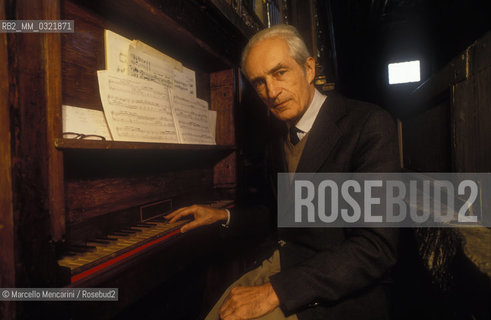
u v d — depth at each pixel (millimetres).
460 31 5730
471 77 980
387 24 7688
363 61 8328
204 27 1717
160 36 1559
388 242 876
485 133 891
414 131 2346
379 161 951
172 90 1566
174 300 1790
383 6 6676
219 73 2199
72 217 1065
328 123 1137
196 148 1522
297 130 1296
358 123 1056
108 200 1232
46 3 811
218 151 2131
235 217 1484
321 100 1291
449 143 1346
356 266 849
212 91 2221
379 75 8305
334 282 837
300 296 827
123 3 1184
